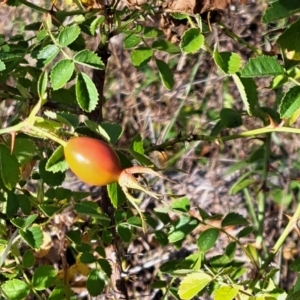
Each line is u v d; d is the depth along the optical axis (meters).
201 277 0.27
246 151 0.56
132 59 0.29
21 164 0.27
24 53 0.29
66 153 0.23
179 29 0.36
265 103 0.56
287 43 0.25
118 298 0.32
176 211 0.30
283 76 0.25
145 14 0.29
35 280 0.28
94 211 0.27
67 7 0.53
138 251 0.50
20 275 0.31
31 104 0.30
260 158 0.36
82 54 0.25
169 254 0.50
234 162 0.55
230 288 0.26
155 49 0.29
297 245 0.50
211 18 0.28
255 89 0.28
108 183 0.23
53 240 0.40
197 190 0.56
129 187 0.23
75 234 0.29
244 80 0.28
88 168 0.23
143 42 0.31
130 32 0.30
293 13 0.23
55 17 0.28
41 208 0.27
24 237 0.26
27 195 0.31
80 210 0.27
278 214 0.52
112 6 0.29
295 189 0.52
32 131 0.24
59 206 0.28
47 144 0.29
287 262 0.49
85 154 0.23
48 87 0.30
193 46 0.27
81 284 0.44
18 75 0.31
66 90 0.30
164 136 0.56
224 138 0.31
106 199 0.32
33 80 0.31
